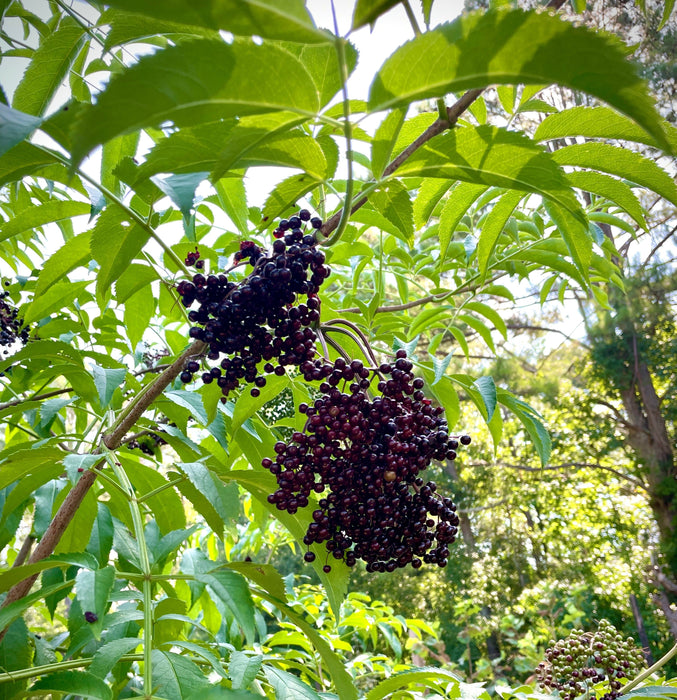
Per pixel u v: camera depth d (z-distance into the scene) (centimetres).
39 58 39
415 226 39
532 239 62
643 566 269
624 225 59
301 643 57
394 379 31
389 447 30
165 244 34
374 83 20
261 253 34
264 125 22
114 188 39
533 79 19
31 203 58
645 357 270
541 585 267
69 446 57
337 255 52
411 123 32
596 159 31
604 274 61
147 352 72
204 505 37
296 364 33
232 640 47
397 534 32
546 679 57
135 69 17
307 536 31
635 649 56
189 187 27
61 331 54
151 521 51
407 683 35
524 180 28
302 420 42
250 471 35
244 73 19
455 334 59
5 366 40
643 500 298
